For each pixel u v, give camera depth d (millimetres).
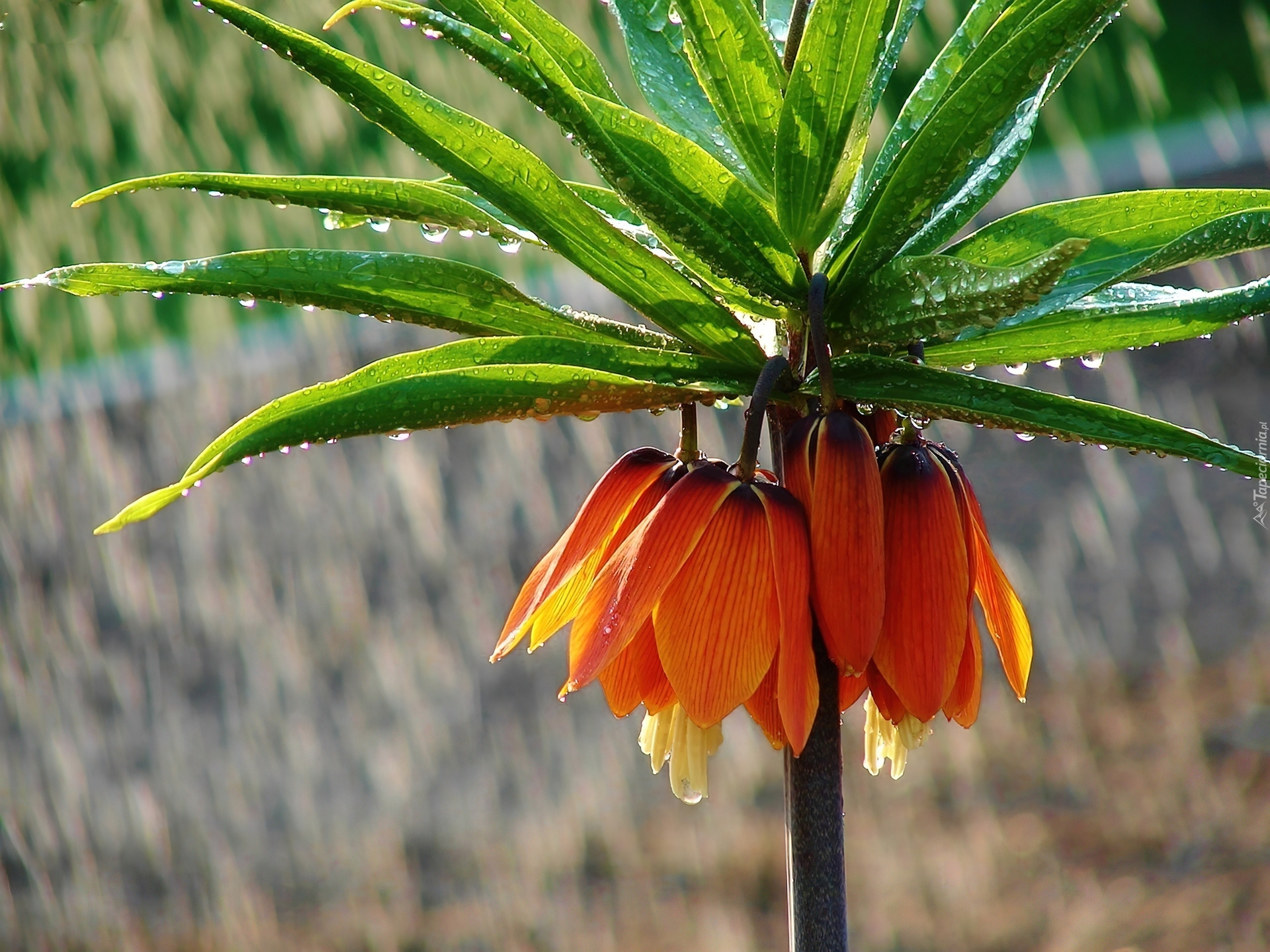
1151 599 8328
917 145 1420
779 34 1860
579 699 9398
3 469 12750
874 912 6180
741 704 1470
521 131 12766
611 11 1770
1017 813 6719
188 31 15156
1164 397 9555
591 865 7355
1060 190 12641
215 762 9461
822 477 1430
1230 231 1472
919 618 1479
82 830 9031
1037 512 9469
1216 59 14398
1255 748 6652
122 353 14625
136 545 11922
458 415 1478
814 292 1462
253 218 15477
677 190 1504
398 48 12688
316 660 10195
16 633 11133
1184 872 5949
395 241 12445
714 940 6410
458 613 10391
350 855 8102
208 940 7578
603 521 1642
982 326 1418
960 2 12344
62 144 15492
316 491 11883
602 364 1528
